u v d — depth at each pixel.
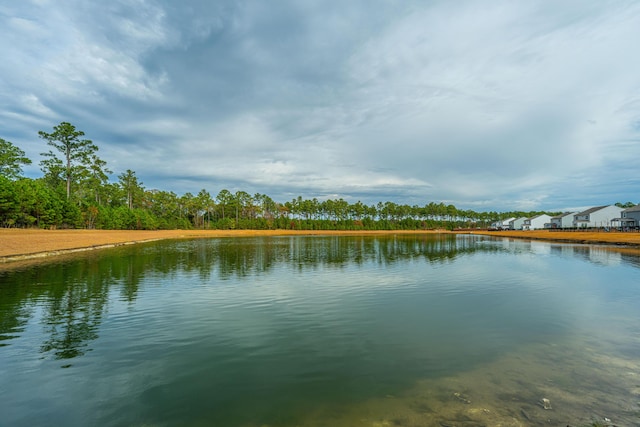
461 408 6.21
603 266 25.33
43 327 11.51
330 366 8.29
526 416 5.89
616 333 10.47
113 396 6.97
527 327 11.21
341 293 16.81
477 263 28.41
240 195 135.00
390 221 155.75
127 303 14.80
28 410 6.49
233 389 7.18
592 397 6.55
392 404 6.43
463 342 9.87
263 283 19.53
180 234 91.25
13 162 70.50
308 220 133.50
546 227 129.25
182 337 10.55
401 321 12.08
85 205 78.69
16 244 34.28
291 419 6.00
